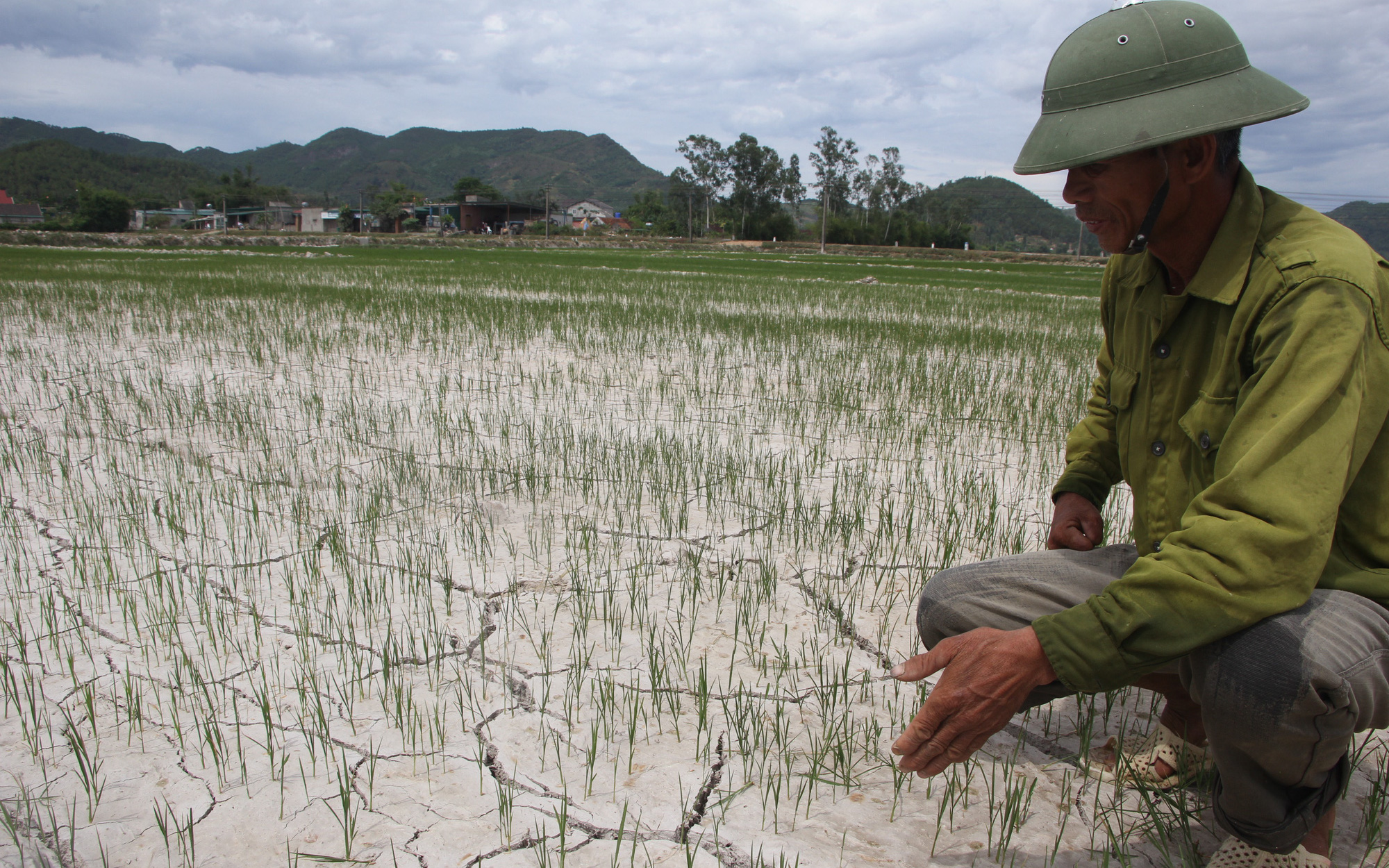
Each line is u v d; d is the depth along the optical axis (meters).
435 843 1.83
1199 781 1.99
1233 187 1.59
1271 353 1.44
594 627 2.83
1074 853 1.82
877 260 52.69
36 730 2.12
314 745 2.18
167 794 1.99
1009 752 2.20
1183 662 1.63
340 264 25.84
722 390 6.84
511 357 8.15
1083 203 1.67
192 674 2.44
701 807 1.97
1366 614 1.44
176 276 17.31
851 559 3.46
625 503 4.08
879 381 7.24
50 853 1.78
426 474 4.44
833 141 103.50
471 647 2.69
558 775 2.07
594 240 71.81
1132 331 1.82
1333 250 1.43
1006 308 15.73
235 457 4.69
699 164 105.00
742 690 2.44
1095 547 2.10
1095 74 1.56
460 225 98.00
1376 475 1.49
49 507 3.81
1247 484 1.37
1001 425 5.82
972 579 1.96
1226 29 1.54
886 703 2.42
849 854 1.80
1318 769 1.49
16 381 6.52
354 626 2.80
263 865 1.77
